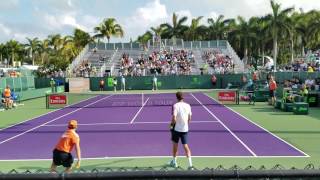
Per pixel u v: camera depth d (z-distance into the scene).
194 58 65.50
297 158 13.44
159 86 58.00
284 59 100.12
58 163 10.65
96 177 4.39
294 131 19.45
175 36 97.38
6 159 13.92
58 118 26.47
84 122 23.89
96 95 47.72
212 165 12.48
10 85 44.78
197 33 96.56
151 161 13.24
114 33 90.31
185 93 48.47
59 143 10.66
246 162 12.88
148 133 19.19
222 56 64.69
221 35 96.06
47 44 125.88
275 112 28.47
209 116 26.05
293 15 76.38
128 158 13.74
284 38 67.50
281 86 39.56
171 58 64.88
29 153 14.93
